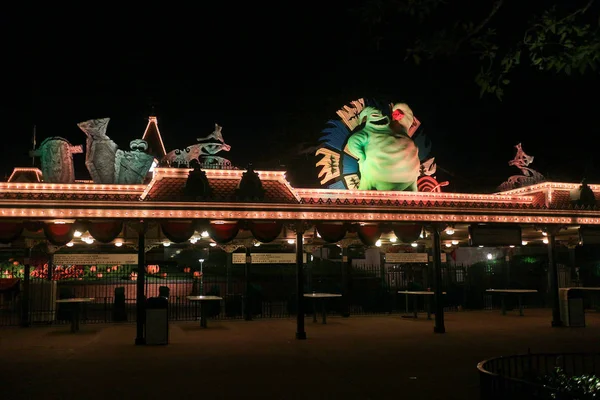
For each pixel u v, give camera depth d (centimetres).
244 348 1511
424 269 2745
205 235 2089
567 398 695
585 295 2775
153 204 1598
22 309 2070
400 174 2061
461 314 2488
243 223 1736
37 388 1024
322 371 1178
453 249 2828
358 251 3334
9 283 2427
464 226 2155
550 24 791
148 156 1812
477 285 2916
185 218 1628
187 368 1220
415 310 2333
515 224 2002
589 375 802
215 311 2380
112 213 1574
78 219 1598
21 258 2845
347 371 1177
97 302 2744
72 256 1738
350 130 2108
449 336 1734
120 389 1015
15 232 1603
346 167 2089
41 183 1628
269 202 1694
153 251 3341
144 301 1627
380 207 1803
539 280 3059
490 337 1708
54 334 1827
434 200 1964
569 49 792
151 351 1463
